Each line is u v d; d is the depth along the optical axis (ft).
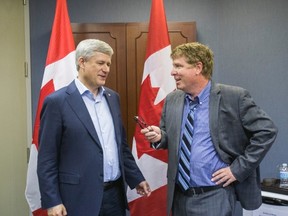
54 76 7.88
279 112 9.27
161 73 8.04
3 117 9.37
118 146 6.18
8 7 9.40
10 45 9.45
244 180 5.75
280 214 7.69
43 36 9.77
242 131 5.70
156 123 7.93
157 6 8.13
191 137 5.75
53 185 5.62
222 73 9.68
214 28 9.63
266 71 9.29
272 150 9.36
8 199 9.52
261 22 9.25
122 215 6.39
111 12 9.75
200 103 5.82
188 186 5.72
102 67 5.84
